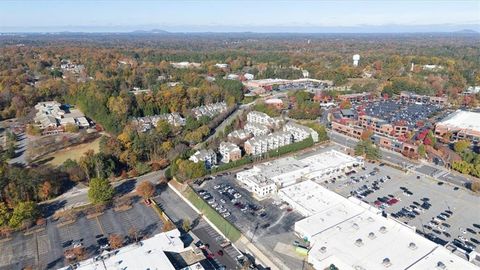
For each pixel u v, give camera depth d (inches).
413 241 4259.4
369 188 6013.8
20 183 5536.4
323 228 4591.5
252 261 4266.7
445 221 5000.0
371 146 7352.4
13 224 4869.6
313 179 6348.4
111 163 6555.1
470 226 4879.4
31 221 5014.8
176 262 4190.5
